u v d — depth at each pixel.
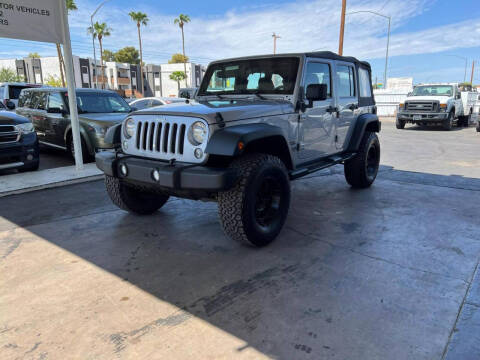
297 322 2.34
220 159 3.22
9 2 5.37
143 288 2.77
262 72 4.22
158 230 3.96
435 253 3.36
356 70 5.38
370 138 5.60
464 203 4.94
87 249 3.47
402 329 2.26
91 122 6.99
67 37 6.02
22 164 6.23
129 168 3.31
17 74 69.19
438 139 12.70
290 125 3.86
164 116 3.28
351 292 2.69
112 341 2.17
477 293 2.67
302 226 4.07
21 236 3.79
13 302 2.59
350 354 2.04
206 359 2.02
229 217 3.20
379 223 4.17
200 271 3.04
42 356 2.04
